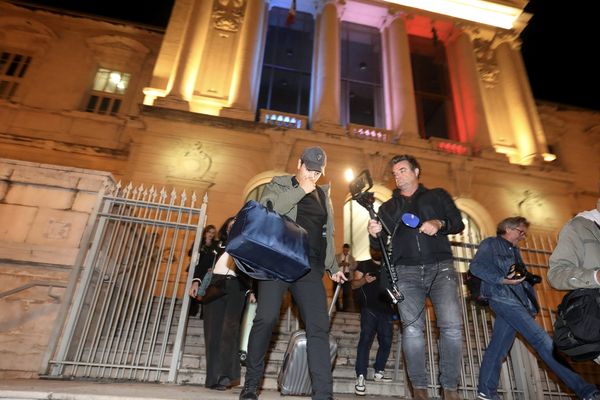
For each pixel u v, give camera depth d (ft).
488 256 13.20
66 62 49.70
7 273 13.92
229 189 39.50
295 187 9.91
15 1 51.37
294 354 11.34
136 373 14.44
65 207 15.16
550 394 16.02
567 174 47.39
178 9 52.49
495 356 12.75
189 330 19.95
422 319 10.74
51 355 12.85
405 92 51.31
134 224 19.12
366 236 43.39
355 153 43.52
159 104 42.86
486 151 47.60
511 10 59.77
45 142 43.42
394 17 57.72
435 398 14.33
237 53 49.85
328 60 51.21
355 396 14.44
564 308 7.96
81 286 13.91
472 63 55.93
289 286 9.87
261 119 45.44
